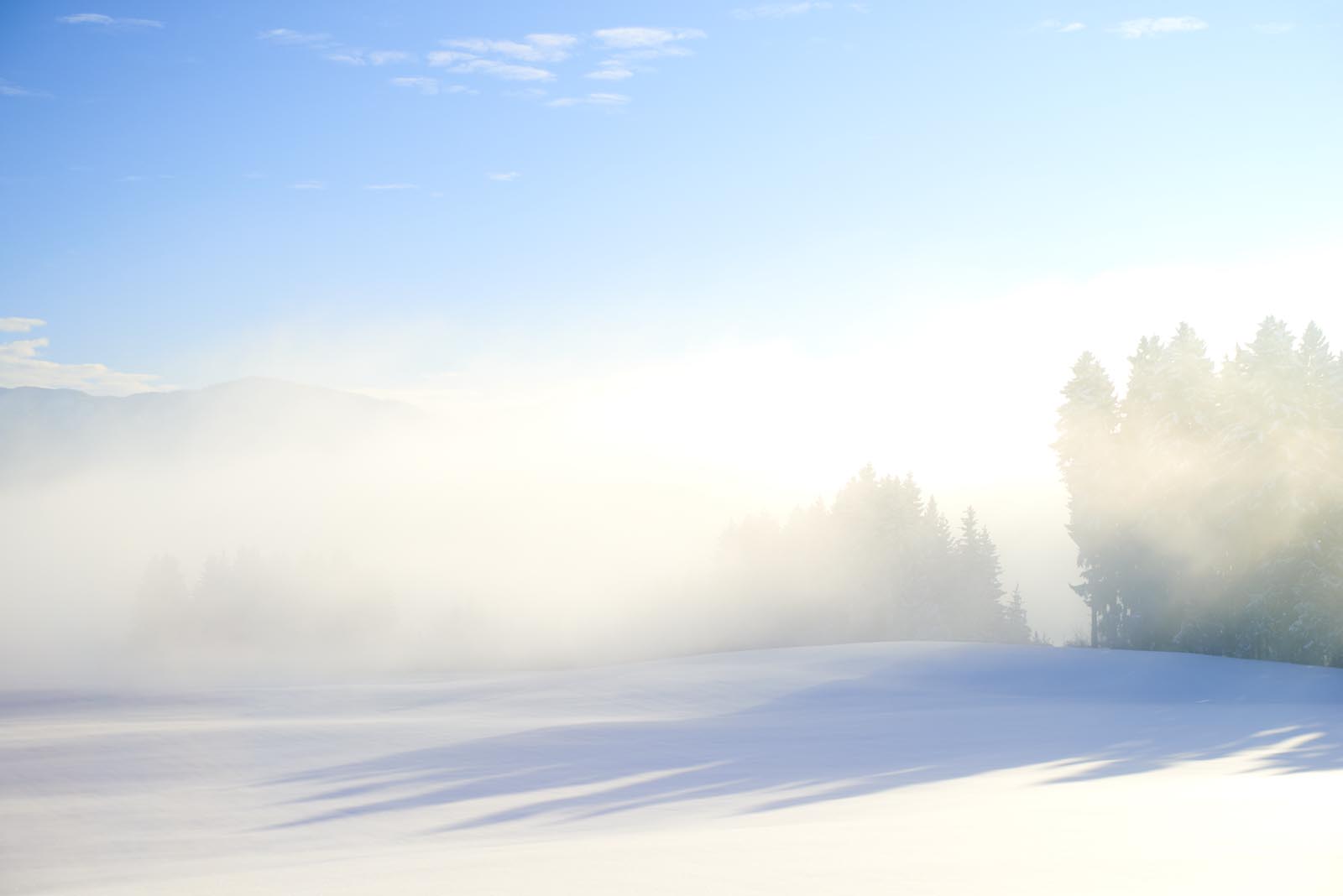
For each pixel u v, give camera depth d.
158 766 30.16
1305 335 54.84
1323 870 8.56
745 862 10.35
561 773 25.62
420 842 17.27
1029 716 34.66
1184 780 17.84
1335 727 29.02
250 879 11.93
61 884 15.51
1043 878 8.74
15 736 36.66
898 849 10.73
